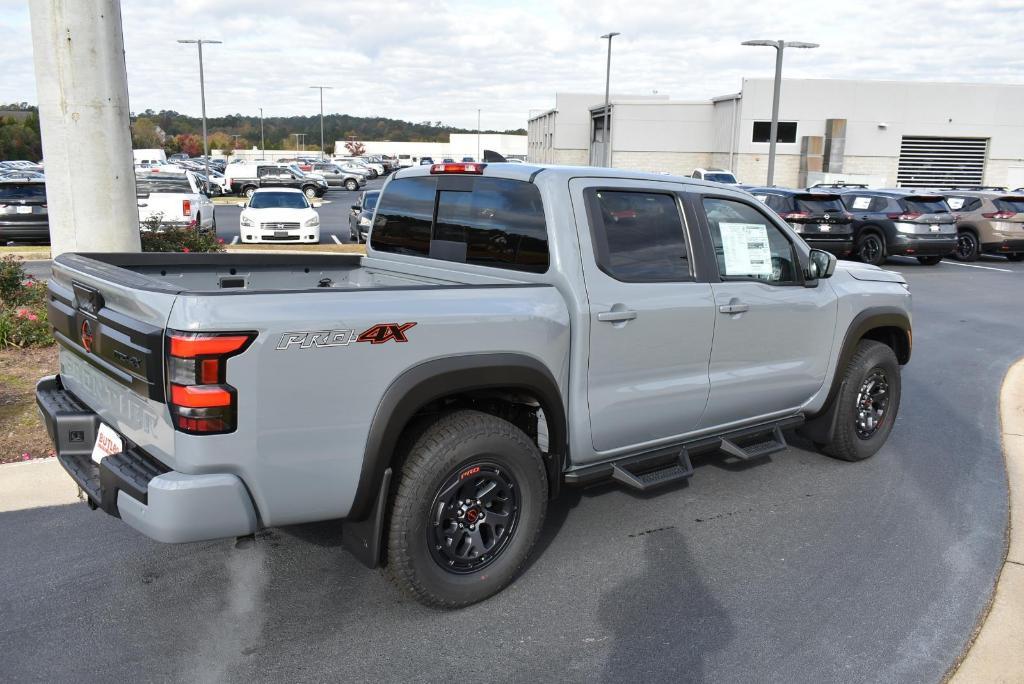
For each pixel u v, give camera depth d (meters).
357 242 21.05
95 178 7.29
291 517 3.04
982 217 20.77
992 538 4.47
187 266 4.52
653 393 4.12
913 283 16.44
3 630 3.33
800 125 50.03
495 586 3.62
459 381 3.29
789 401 5.03
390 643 3.32
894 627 3.53
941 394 7.73
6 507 4.43
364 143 122.25
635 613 3.60
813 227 18.34
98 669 3.10
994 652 3.34
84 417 3.47
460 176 4.27
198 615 3.49
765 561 4.13
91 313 3.26
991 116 50.53
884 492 5.12
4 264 8.52
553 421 3.71
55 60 7.07
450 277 4.30
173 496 2.76
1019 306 13.59
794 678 3.15
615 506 4.80
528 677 3.11
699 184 4.40
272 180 46.31
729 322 4.43
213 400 2.74
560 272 3.71
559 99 64.81
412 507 3.27
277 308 2.85
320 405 2.97
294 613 3.53
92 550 4.03
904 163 51.12
